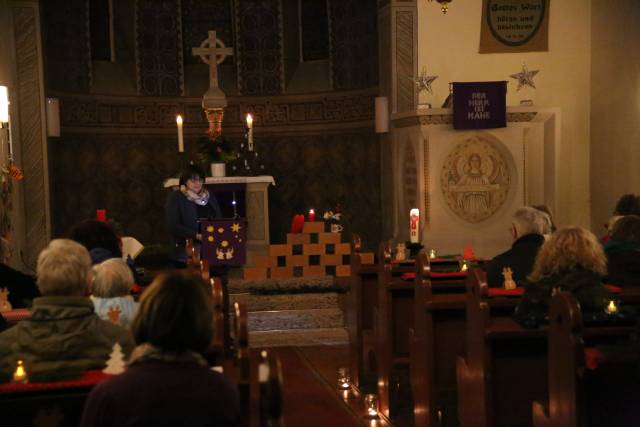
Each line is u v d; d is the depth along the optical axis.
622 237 5.14
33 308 3.05
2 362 3.03
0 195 9.45
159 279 2.32
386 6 11.29
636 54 9.91
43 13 11.06
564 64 11.20
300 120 13.24
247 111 13.39
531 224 5.12
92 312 3.13
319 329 8.13
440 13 11.11
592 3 11.12
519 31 11.15
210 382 2.26
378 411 5.68
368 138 12.55
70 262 3.08
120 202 12.81
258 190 10.94
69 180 12.06
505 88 9.48
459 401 4.40
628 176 10.22
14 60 10.74
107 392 2.20
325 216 9.59
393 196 11.47
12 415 2.73
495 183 9.64
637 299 4.30
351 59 12.70
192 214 7.91
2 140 9.90
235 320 3.06
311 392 6.17
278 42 13.30
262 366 2.21
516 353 3.90
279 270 9.30
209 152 11.42
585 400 3.19
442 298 4.69
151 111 13.05
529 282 3.93
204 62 12.73
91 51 12.65
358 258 6.26
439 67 11.13
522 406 3.92
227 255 7.93
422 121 9.55
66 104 11.99
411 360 5.11
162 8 13.14
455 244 9.60
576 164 11.33
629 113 10.16
